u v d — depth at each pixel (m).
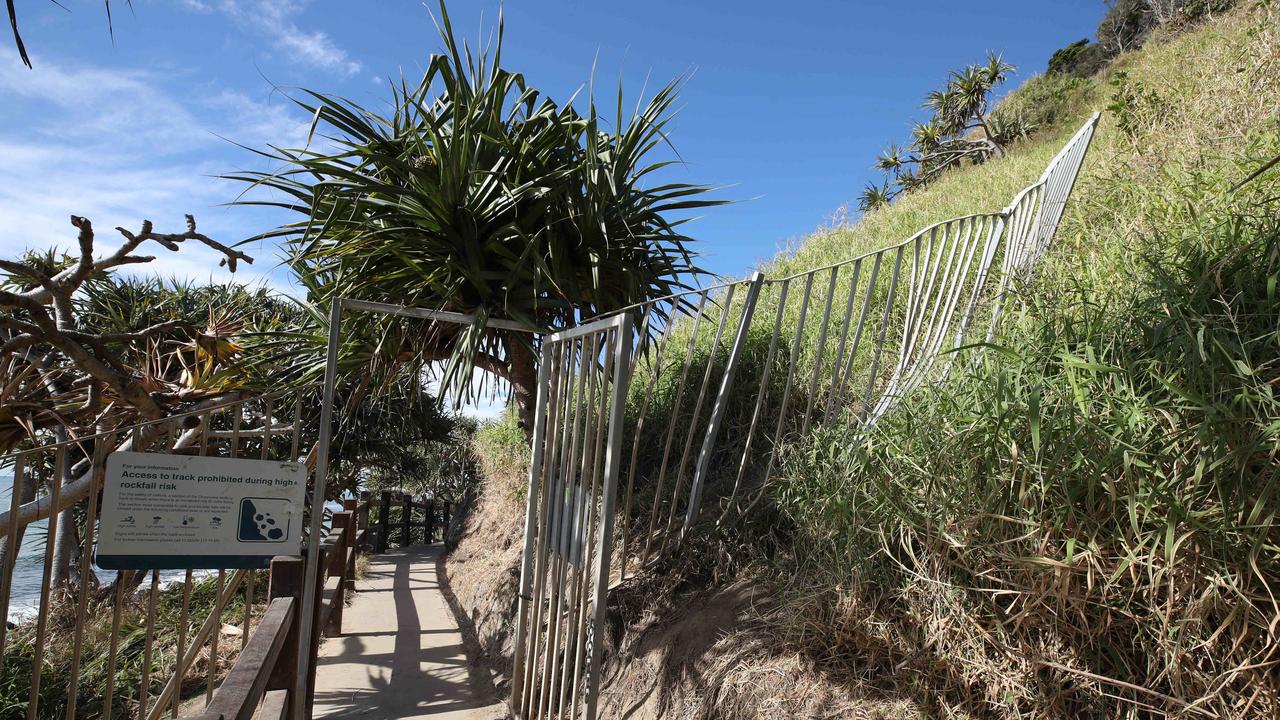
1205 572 1.60
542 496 3.55
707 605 3.20
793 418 3.86
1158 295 2.04
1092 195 4.12
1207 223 2.42
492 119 4.18
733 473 4.04
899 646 2.19
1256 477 1.56
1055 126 14.12
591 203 3.99
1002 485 1.92
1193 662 1.61
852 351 3.36
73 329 3.51
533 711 3.51
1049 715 1.80
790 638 2.54
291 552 3.20
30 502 3.06
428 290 4.22
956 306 3.80
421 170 3.85
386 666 4.92
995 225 3.83
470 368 3.70
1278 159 1.60
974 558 1.99
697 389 4.73
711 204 4.49
